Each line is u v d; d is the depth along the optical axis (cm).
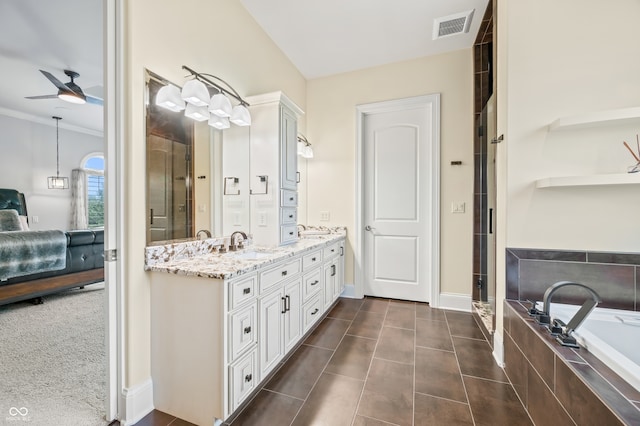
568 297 170
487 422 140
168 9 163
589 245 167
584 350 119
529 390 145
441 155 307
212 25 200
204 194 202
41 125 588
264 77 270
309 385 170
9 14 257
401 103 323
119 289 141
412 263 329
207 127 204
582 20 167
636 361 143
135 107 144
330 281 287
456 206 302
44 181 593
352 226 345
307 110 365
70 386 166
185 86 166
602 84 165
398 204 334
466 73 299
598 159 165
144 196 150
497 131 200
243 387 145
